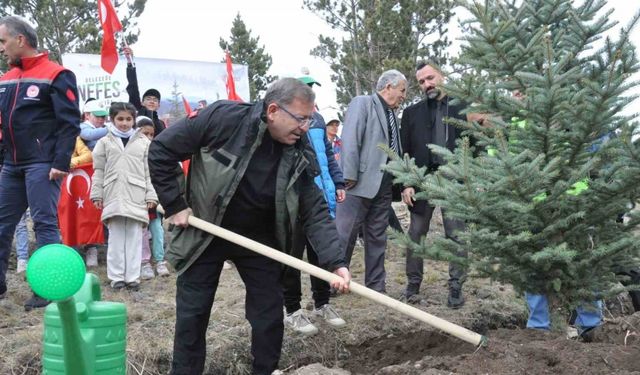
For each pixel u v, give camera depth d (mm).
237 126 3293
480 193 3525
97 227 6918
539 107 3564
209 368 4531
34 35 5059
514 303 5930
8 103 4969
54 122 5031
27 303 5340
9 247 5168
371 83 20141
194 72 11023
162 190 3305
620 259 3877
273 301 3562
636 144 3635
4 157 5160
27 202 5172
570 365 3113
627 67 3717
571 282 3789
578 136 3633
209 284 3498
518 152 3799
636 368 3098
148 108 7633
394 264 7812
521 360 3178
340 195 5488
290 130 3219
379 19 19266
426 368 3223
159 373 4484
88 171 6910
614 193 3611
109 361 2283
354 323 5211
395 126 5906
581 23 4012
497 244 3625
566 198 3686
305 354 4816
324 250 3482
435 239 4113
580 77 3719
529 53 3926
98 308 2277
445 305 5844
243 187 3346
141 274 6793
